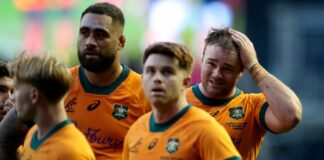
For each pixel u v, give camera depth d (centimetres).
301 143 5188
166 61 1424
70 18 4941
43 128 1392
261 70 1680
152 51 1435
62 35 4944
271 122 1664
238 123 1689
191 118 1436
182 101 1452
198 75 4666
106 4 1725
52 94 1378
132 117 1723
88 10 1711
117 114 1719
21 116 1397
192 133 1423
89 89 1731
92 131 1716
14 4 4994
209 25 5100
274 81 1673
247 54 1667
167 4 5016
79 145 1377
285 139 5125
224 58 1645
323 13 5638
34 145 1402
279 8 5562
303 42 5600
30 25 4978
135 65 4944
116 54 1722
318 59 5588
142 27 4988
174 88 1428
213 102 1695
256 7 5478
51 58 1387
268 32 5522
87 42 1691
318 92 5525
